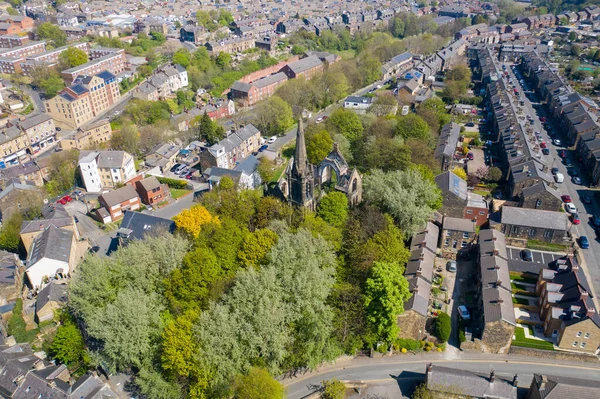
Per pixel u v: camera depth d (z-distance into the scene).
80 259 142.00
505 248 125.31
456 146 195.00
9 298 127.38
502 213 138.62
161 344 92.00
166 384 90.06
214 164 191.38
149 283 101.81
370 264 105.88
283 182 134.25
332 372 99.75
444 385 89.25
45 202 172.00
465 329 105.56
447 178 147.88
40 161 194.00
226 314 89.44
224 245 110.38
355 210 127.75
